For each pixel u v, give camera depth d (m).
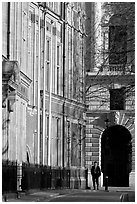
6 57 47.44
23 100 49.88
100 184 73.00
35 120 59.09
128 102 73.06
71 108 70.12
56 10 66.44
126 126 73.25
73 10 70.81
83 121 73.75
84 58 72.31
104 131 74.31
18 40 50.72
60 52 68.06
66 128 68.75
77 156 72.00
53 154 65.50
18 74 44.69
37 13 59.66
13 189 42.59
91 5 72.31
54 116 65.69
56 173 60.75
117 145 74.94
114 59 45.69
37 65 59.75
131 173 71.69
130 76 68.56
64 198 45.25
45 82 62.81
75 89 71.31
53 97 65.25
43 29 61.72
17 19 50.56
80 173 71.00
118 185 74.25
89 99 73.25
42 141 60.59
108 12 62.81
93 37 71.25
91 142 74.00
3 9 48.19
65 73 68.94
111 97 71.88
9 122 45.09
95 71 71.44
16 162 43.84
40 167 53.34
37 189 51.34
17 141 47.47
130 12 43.50
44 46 61.38
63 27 68.56
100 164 73.81
